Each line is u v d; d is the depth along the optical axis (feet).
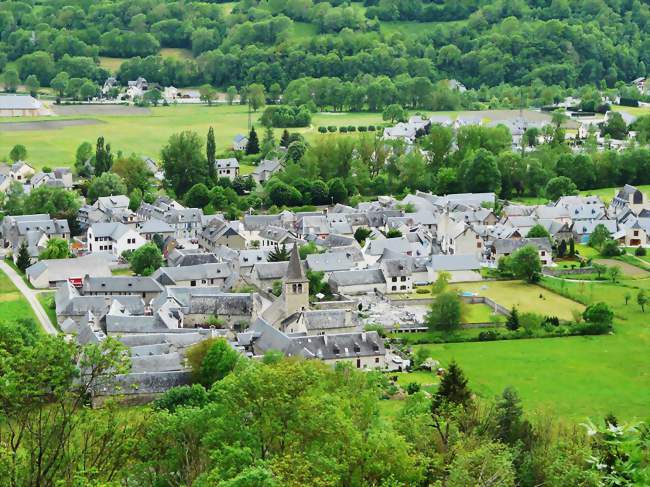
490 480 521.24
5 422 393.29
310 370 613.93
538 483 600.39
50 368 393.70
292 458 485.15
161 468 517.14
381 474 527.40
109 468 403.13
